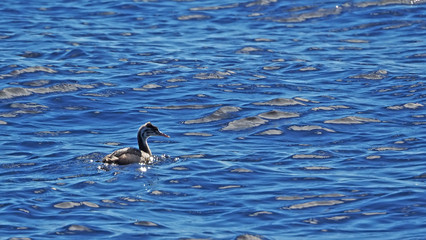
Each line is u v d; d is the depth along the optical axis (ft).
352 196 70.03
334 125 92.43
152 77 112.37
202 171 76.89
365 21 140.05
